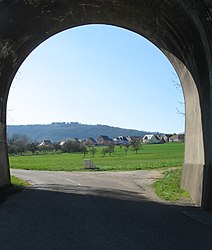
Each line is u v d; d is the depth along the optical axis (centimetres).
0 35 1489
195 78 1502
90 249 727
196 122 1593
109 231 886
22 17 1494
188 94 1741
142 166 3906
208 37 1162
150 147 10431
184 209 1237
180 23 1352
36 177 2667
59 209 1214
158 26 1570
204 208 1226
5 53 1647
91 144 12494
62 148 10056
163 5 1317
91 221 1009
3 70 1741
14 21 1480
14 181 2119
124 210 1201
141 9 1495
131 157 6950
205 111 1358
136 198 1524
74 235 848
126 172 3167
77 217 1070
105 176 2739
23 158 7850
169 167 3522
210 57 1196
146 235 845
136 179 2464
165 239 807
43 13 1563
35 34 1722
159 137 15462
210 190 1206
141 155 7550
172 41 1600
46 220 1027
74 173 3180
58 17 1669
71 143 10069
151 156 6969
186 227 935
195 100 1600
